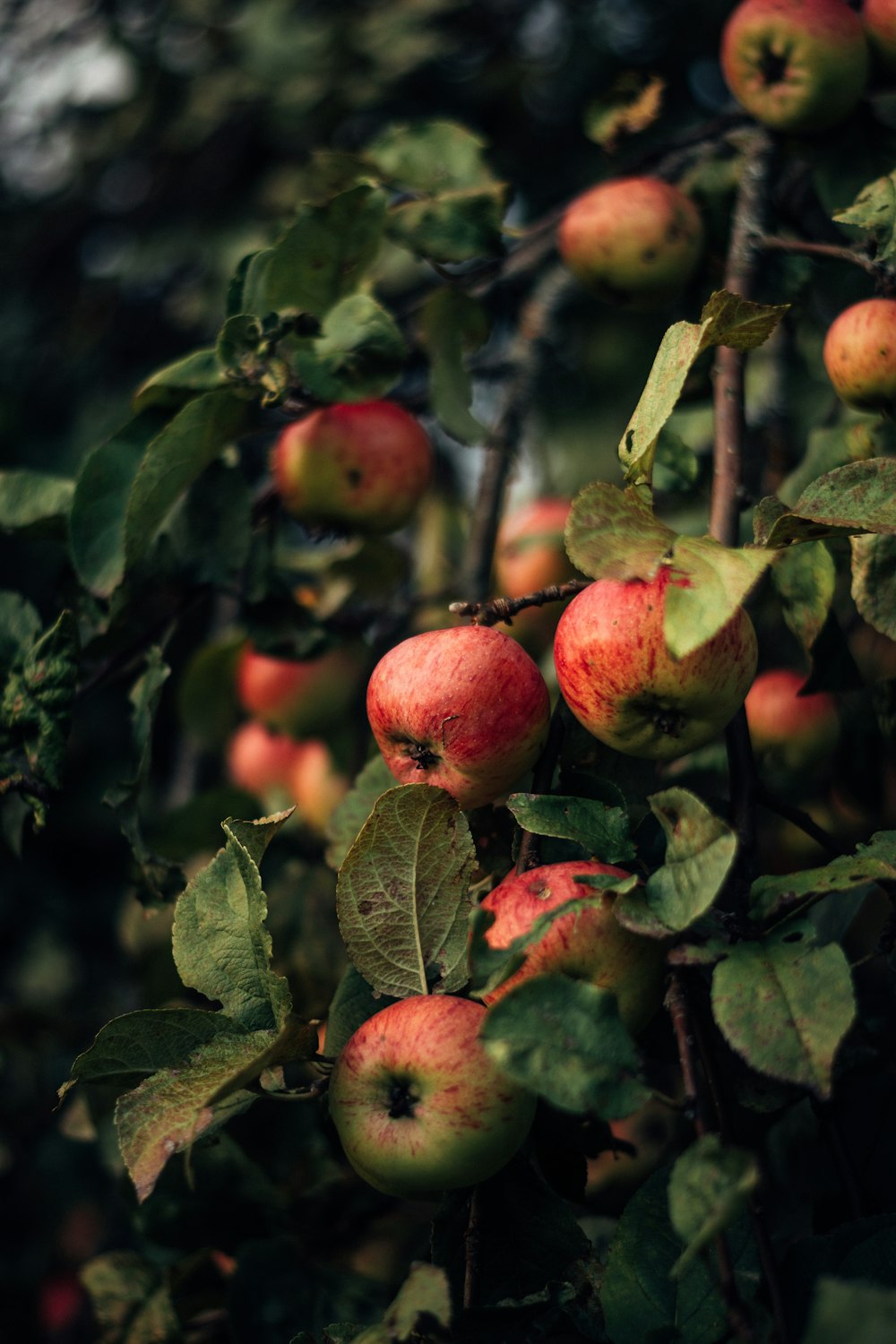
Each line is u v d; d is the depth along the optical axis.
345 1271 0.86
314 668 1.01
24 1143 1.18
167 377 0.86
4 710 0.84
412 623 1.05
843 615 0.96
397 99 1.38
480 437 0.92
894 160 0.92
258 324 0.84
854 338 0.83
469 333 0.94
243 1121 0.89
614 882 0.69
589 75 1.35
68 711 0.83
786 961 0.67
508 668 0.74
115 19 1.52
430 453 0.91
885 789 0.94
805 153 0.93
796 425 1.03
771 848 0.95
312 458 0.88
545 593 0.76
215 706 1.05
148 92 1.50
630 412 1.24
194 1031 0.71
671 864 0.69
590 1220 0.90
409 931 0.73
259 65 1.42
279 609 0.92
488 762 0.74
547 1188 0.72
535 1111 0.72
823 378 1.03
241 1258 0.85
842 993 0.66
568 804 0.72
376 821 0.72
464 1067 0.69
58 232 1.56
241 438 0.88
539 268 1.06
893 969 0.73
